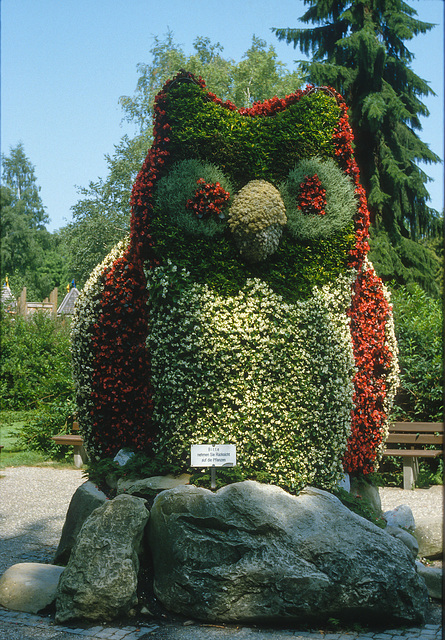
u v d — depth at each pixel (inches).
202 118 198.1
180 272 193.0
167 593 162.6
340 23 816.9
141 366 212.5
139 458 201.0
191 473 192.1
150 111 1109.7
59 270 2156.7
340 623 155.9
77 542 165.9
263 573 156.1
